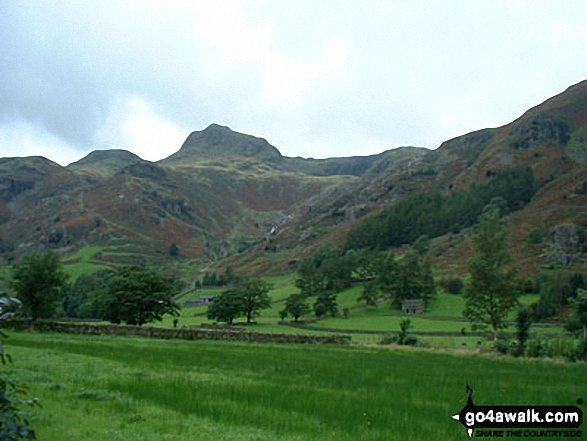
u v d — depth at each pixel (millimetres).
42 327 50500
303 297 145500
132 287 80375
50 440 11672
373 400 18406
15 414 8836
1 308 8875
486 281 60969
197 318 141750
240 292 127000
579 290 45844
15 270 73562
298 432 13531
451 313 126438
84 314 113688
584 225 183750
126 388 18406
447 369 30359
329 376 25094
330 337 54500
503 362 36156
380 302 148750
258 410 15805
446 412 16734
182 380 20875
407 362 34250
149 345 39719
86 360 26812
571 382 25188
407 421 15211
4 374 19438
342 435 13375
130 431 12711
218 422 14227
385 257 178625
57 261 75562
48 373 21312
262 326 117062
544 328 95250
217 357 32344
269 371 26312
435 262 187625
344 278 172125
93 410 14734
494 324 61031
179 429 13219
